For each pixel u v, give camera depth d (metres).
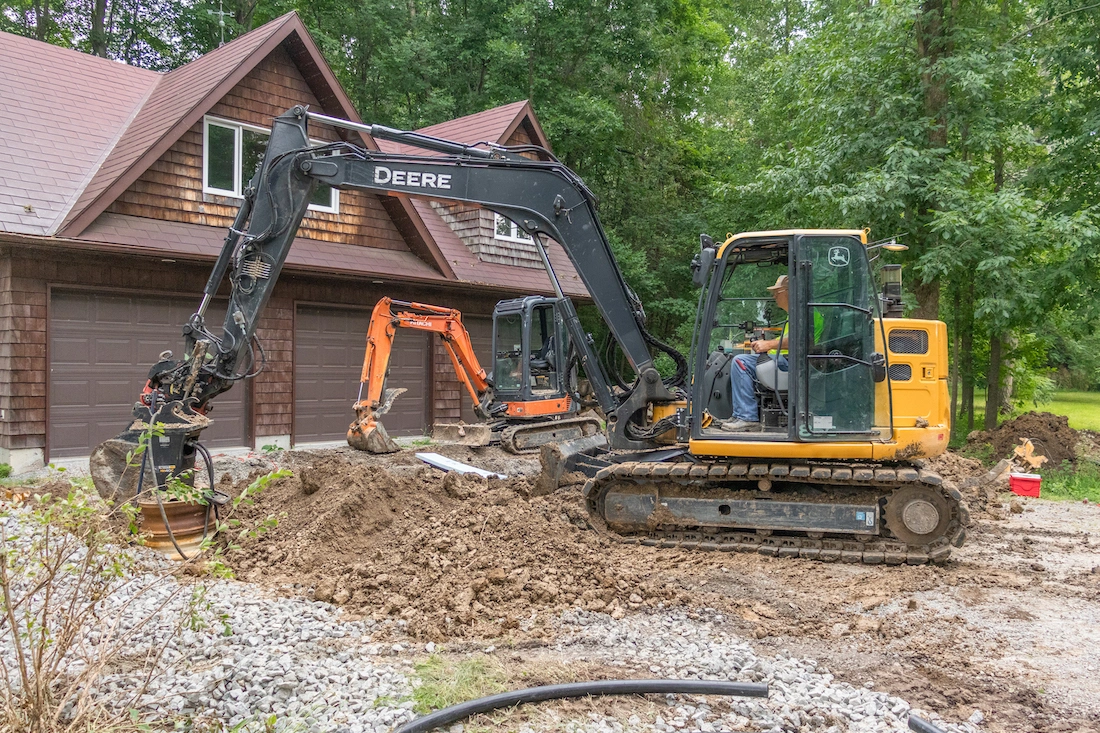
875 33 13.18
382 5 24.33
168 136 11.79
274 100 13.62
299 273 13.01
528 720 3.66
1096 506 9.58
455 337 13.00
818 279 6.64
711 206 23.30
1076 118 13.60
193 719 3.58
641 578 5.93
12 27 22.67
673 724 3.65
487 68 23.72
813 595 5.73
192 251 11.60
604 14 23.09
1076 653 4.71
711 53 27.64
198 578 5.69
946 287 15.73
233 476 9.99
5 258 10.36
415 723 3.47
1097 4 12.85
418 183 7.62
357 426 11.84
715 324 7.02
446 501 7.25
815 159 13.98
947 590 5.96
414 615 5.00
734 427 7.05
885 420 6.59
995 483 10.62
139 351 11.58
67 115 13.05
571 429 13.56
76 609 4.39
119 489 6.11
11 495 5.43
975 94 12.28
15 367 10.30
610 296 7.80
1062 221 11.55
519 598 5.34
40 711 3.14
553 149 22.62
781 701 3.92
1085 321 13.83
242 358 7.11
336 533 6.36
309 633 4.68
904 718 3.79
